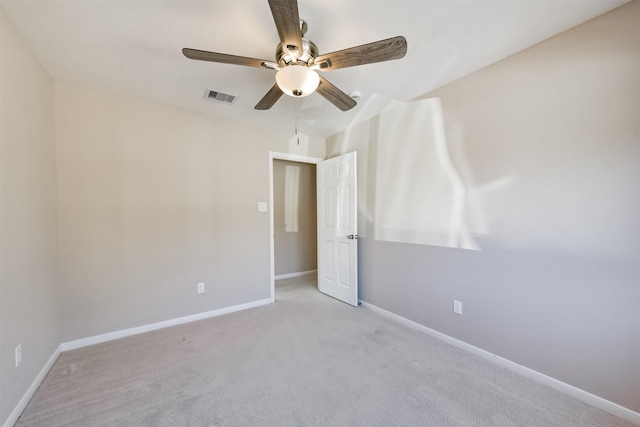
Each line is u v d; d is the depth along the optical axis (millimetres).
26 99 1786
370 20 1585
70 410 1601
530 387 1803
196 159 2963
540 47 1821
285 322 2863
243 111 2959
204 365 2064
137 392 1760
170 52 1897
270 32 1687
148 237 2691
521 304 1941
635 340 1499
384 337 2514
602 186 1595
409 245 2746
